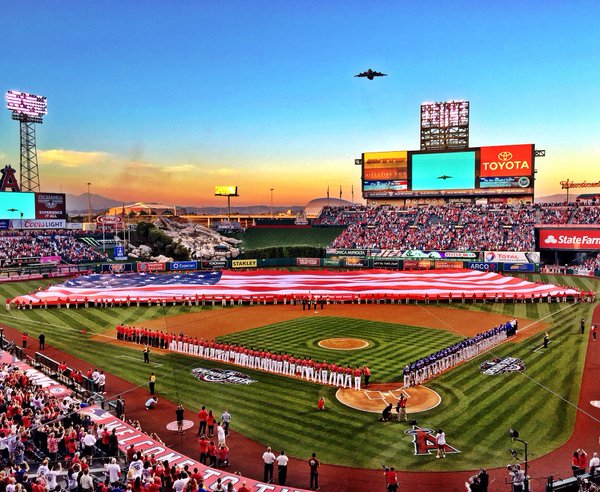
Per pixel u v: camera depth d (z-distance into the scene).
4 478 18.00
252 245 129.12
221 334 50.84
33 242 102.44
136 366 40.22
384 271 89.81
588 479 21.69
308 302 68.31
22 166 122.88
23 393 28.78
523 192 111.12
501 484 22.92
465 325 54.62
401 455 25.70
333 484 23.11
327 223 133.50
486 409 31.38
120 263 98.00
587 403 32.25
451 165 115.19
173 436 28.08
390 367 39.56
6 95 116.75
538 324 54.75
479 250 99.25
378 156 120.44
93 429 26.33
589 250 94.69
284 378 37.44
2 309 62.84
